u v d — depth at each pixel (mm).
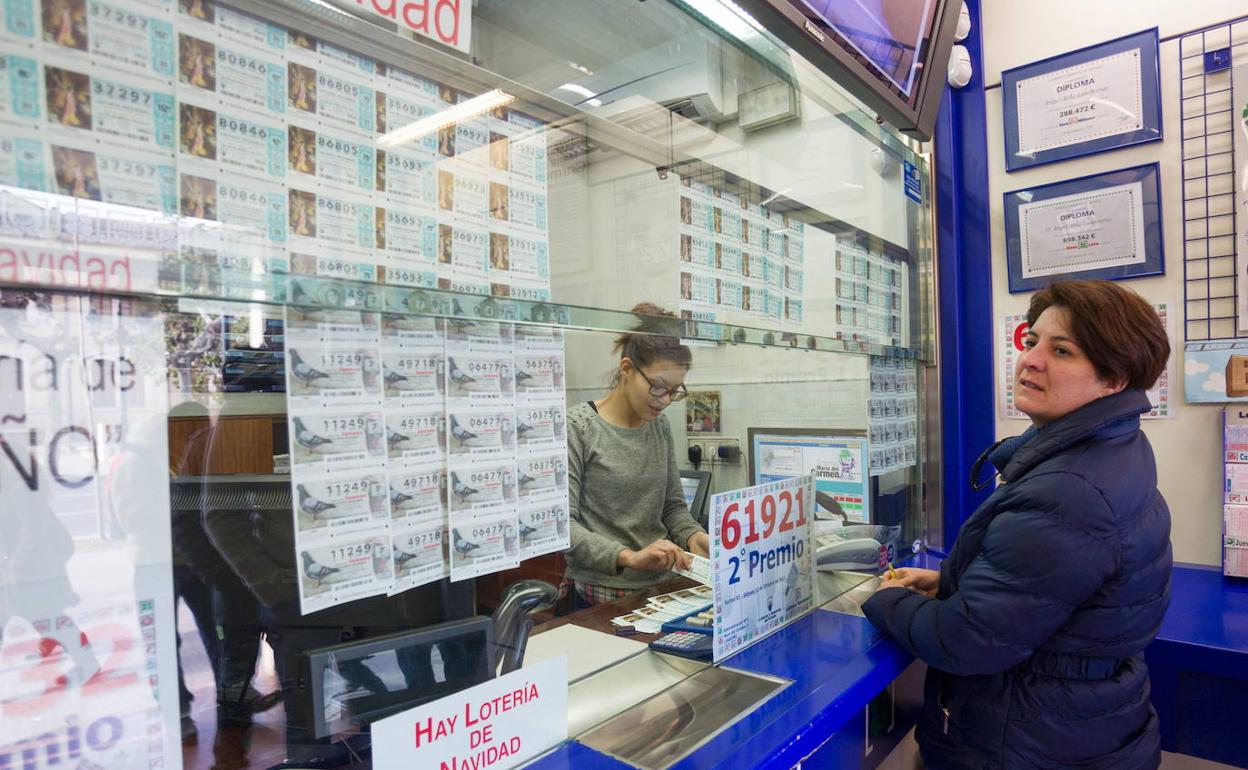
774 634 1106
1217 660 1298
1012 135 1979
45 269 420
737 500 1013
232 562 607
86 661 441
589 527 1017
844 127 1519
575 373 980
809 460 1438
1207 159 1717
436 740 594
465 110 701
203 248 501
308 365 579
